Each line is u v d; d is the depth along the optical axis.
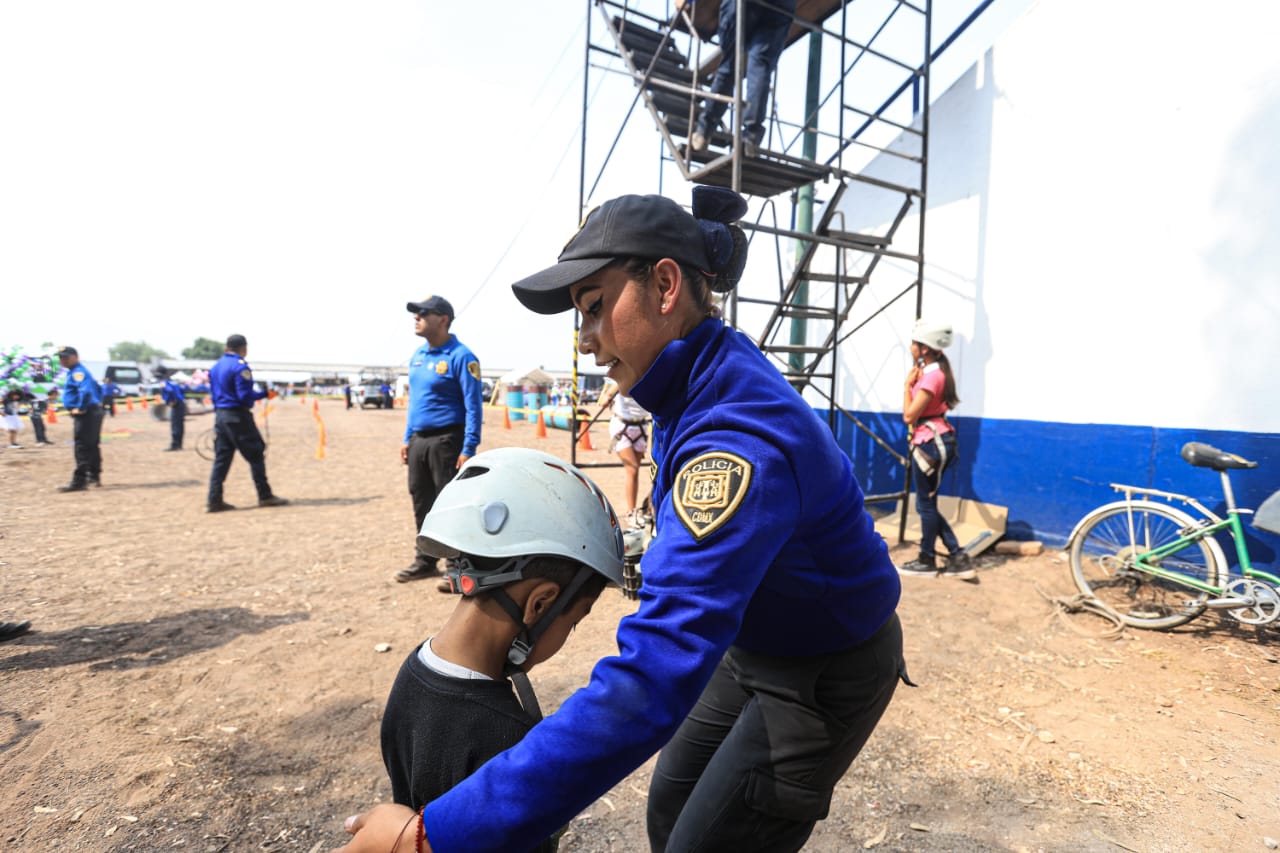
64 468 10.20
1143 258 4.43
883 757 2.48
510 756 0.72
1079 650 3.42
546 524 0.90
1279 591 3.35
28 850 1.93
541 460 0.98
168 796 2.18
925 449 4.59
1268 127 3.86
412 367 4.39
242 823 2.06
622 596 4.20
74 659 3.23
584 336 1.02
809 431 0.92
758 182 5.48
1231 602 3.44
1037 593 4.20
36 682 2.98
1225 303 4.04
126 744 2.48
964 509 5.54
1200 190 4.14
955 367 5.70
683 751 1.36
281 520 6.52
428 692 0.88
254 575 4.65
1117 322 4.57
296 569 4.80
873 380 6.56
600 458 11.69
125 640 3.47
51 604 4.02
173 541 5.62
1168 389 4.31
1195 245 4.17
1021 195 5.14
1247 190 3.94
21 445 13.55
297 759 2.41
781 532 0.83
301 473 10.01
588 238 0.95
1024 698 2.92
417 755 0.87
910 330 6.15
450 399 4.34
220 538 5.75
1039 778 2.36
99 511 6.86
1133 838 2.05
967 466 5.63
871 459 6.63
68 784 2.24
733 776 1.16
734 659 1.23
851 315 6.77
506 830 0.68
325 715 2.71
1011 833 2.08
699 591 0.76
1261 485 3.88
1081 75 4.73
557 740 0.70
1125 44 4.48
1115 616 3.73
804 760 1.14
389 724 0.93
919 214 5.73
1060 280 4.91
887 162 6.34
